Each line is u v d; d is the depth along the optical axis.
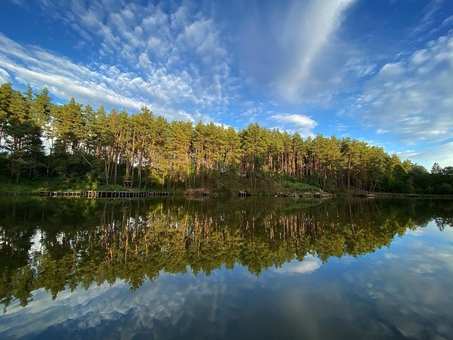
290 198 48.81
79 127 44.19
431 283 6.90
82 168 46.00
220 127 61.47
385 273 7.69
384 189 75.44
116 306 5.47
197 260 8.89
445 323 4.86
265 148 60.44
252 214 21.84
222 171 57.31
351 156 66.38
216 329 4.54
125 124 47.53
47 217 17.28
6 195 33.41
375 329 4.61
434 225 17.03
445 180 74.06
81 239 11.62
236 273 7.62
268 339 4.23
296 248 10.66
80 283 6.79
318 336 4.35
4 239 11.40
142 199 37.00
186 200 37.53
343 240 12.22
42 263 8.36
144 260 8.81
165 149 51.53
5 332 4.49
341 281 7.02
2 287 6.52
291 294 6.11
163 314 5.12
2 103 37.88
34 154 39.97
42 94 42.81
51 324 4.75
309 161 72.50
